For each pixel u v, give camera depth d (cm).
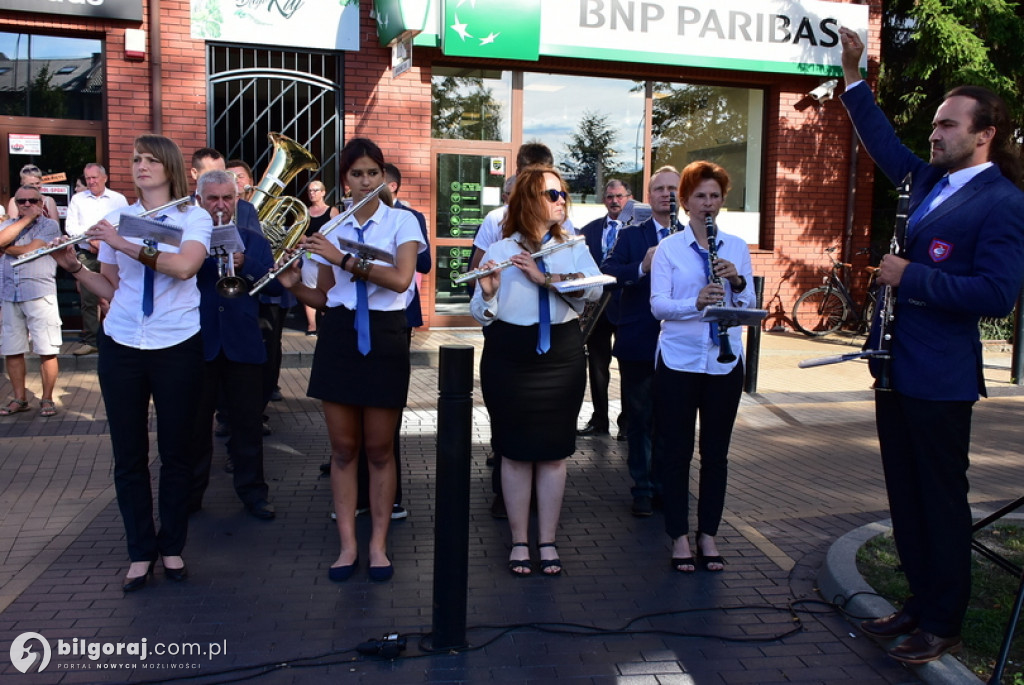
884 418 372
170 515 427
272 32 1059
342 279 421
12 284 741
